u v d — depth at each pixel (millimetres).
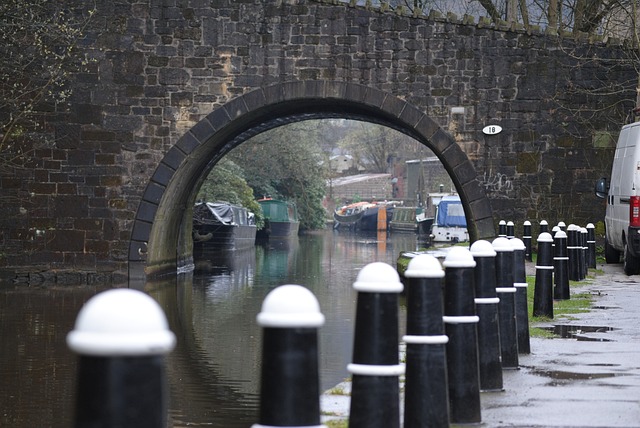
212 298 32281
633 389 11828
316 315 5285
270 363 5328
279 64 37344
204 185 74375
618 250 34781
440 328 8469
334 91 37469
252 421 14891
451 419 9875
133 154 37281
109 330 3418
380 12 37500
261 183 93625
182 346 22047
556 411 10562
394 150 180125
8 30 36312
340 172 190375
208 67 37344
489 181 37875
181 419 14945
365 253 64438
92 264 37281
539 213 37969
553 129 37906
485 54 37750
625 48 37844
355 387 7320
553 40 37812
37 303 29328
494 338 11727
